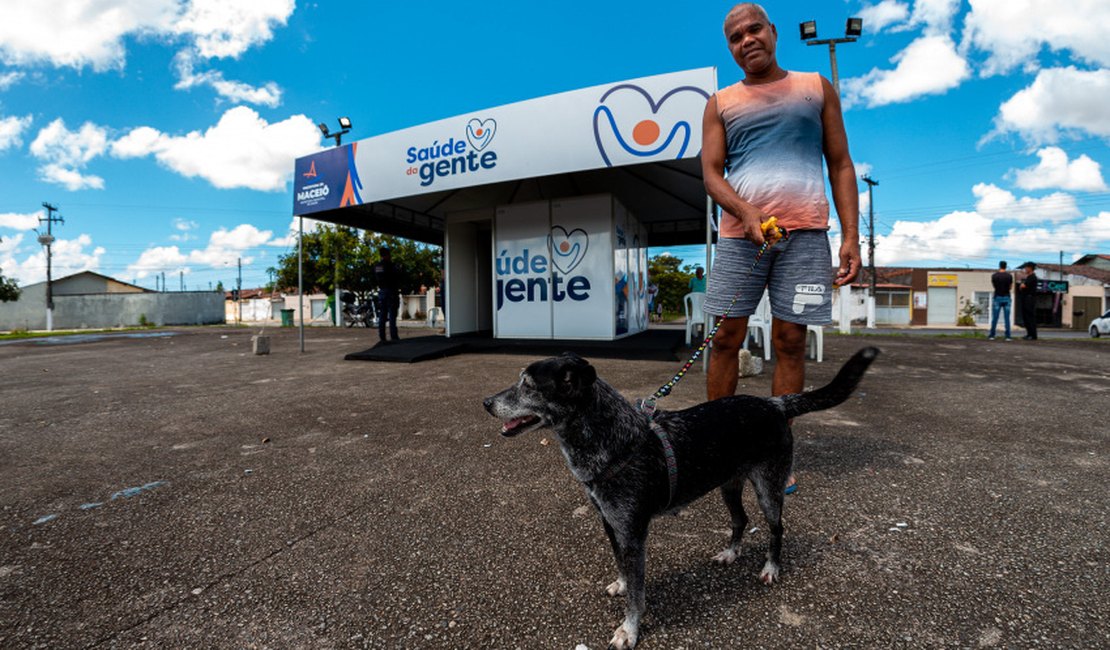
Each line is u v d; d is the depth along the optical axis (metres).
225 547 2.45
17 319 41.56
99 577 2.20
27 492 3.14
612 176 9.26
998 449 3.56
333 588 2.10
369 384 6.48
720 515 2.69
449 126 8.20
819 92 2.81
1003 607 1.87
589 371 1.82
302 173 9.69
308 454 3.79
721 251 2.99
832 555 2.25
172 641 1.80
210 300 43.03
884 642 1.71
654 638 1.77
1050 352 9.38
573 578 2.14
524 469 3.38
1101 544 2.27
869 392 5.53
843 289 15.27
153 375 7.75
